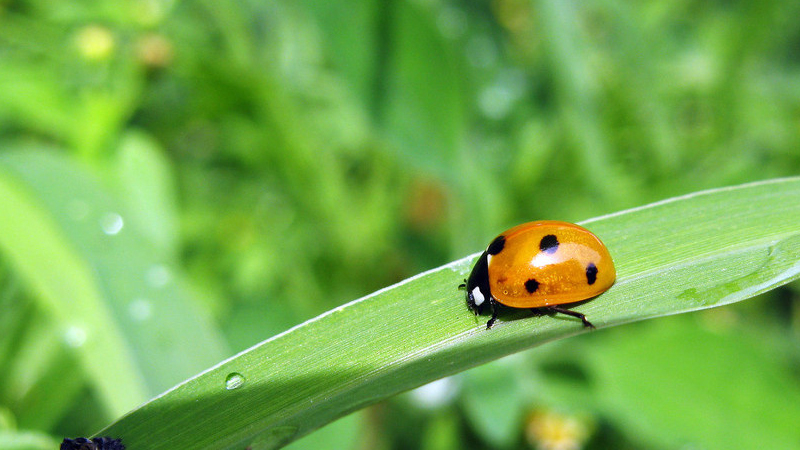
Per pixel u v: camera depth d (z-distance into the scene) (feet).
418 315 0.29
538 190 0.43
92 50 0.40
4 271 0.35
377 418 0.37
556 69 0.42
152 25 0.42
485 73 0.45
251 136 0.42
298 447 0.34
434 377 0.29
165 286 0.34
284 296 0.40
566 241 0.30
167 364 0.33
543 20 0.42
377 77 0.39
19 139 0.40
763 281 0.29
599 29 0.47
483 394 0.36
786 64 0.50
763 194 0.31
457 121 0.39
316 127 0.43
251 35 0.44
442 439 0.37
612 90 0.45
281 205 0.42
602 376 0.37
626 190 0.43
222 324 0.37
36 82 0.40
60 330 0.34
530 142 0.43
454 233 0.40
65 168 0.36
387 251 0.41
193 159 0.43
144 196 0.39
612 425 0.36
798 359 0.39
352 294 0.40
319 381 0.29
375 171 0.42
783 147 0.45
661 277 0.30
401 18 0.38
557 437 0.36
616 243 0.31
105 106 0.40
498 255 0.30
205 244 0.40
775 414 0.36
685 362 0.37
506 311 0.30
